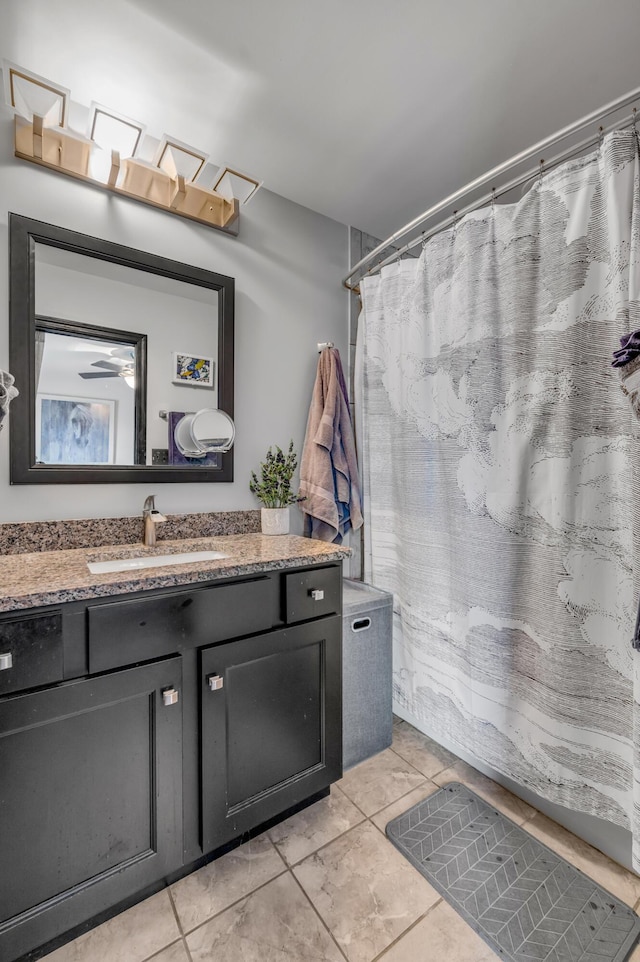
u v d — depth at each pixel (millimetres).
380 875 1198
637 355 1039
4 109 1302
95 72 1293
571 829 1342
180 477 1637
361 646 1694
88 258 1457
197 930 1056
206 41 1196
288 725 1338
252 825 1252
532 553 1355
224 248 1758
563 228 1252
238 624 1234
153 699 1084
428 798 1489
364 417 2018
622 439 1150
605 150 1154
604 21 1151
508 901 1120
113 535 1481
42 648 944
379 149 1633
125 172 1482
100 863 1017
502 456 1416
